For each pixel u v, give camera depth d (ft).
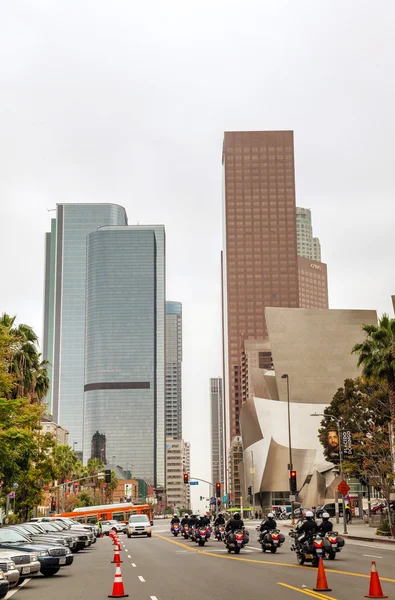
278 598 55.67
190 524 169.68
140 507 329.11
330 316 509.35
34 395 188.96
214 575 77.87
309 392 498.69
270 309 509.76
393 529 152.87
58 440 513.45
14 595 64.64
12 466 146.72
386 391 248.32
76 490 431.43
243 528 118.83
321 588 60.49
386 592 57.67
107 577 81.56
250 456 505.25
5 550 76.69
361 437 218.18
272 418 479.00
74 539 114.83
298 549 90.89
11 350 142.61
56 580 80.02
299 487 460.14
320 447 464.24
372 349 189.26
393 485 189.47
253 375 532.73
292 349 504.02
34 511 286.66
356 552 113.50
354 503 309.01
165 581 72.69
